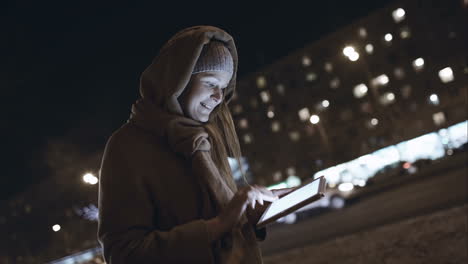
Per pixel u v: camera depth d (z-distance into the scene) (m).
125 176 1.52
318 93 37.62
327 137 37.25
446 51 34.03
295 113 38.66
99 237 1.50
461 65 33.47
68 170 23.97
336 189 17.09
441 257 4.78
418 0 34.62
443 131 31.81
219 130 1.89
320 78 37.81
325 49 37.81
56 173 25.05
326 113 37.19
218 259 1.49
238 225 1.59
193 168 1.53
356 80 36.50
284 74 39.41
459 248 4.88
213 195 1.51
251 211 1.74
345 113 36.81
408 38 34.69
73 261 8.52
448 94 32.44
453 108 32.28
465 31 33.38
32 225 24.77
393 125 34.62
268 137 39.66
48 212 24.47
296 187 1.92
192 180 1.56
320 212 16.83
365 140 34.88
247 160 40.25
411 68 34.41
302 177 37.66
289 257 7.60
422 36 34.47
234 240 1.54
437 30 34.25
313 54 38.38
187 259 1.39
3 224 26.38
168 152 1.57
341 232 10.48
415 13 34.81
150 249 1.40
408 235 6.15
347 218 13.39
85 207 5.51
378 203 15.28
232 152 1.89
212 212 1.53
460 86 32.41
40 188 26.11
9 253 25.23
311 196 1.45
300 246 10.43
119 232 1.46
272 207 1.70
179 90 1.57
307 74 38.50
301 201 1.48
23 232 25.12
